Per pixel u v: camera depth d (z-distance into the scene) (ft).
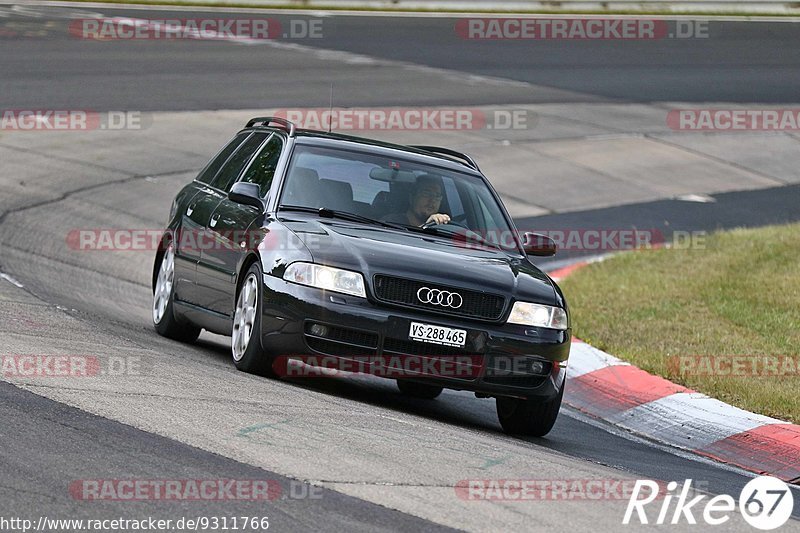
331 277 73.61
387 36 310.24
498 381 74.38
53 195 158.51
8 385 64.64
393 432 65.05
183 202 96.48
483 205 86.58
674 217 190.08
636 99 271.28
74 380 67.82
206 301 86.84
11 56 238.89
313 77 254.27
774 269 137.28
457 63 287.48
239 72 250.57
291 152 85.20
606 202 197.16
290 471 54.08
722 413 84.99
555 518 51.62
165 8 316.60
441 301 73.87
